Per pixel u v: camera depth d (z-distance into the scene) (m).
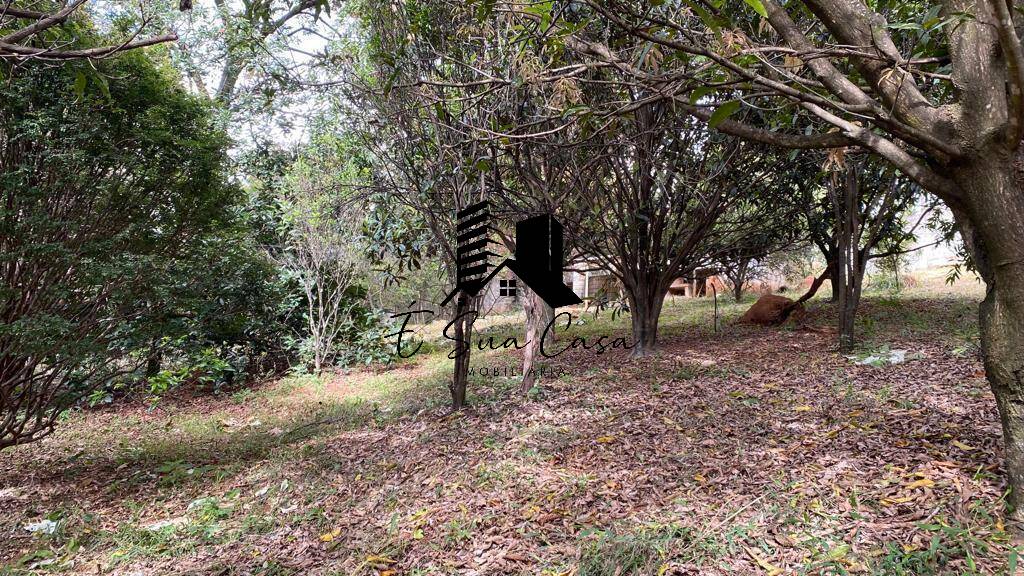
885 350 6.28
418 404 6.56
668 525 2.91
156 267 5.30
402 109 5.08
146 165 5.64
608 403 5.43
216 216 6.58
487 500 3.59
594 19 2.54
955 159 2.04
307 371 10.06
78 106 5.04
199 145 5.89
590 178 6.20
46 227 4.92
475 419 5.48
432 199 5.88
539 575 2.67
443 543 3.12
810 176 7.52
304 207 9.87
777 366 6.26
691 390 5.57
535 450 4.35
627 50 2.47
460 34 3.81
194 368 8.52
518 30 2.37
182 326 6.07
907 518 2.67
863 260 6.54
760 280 15.52
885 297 10.80
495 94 4.55
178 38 1.82
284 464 4.96
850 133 2.05
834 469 3.31
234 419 7.41
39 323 4.55
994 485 2.79
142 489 4.80
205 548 3.49
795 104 2.18
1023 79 1.66
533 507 3.38
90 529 3.89
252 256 9.14
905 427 3.80
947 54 2.22
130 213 5.75
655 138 6.04
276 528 3.70
